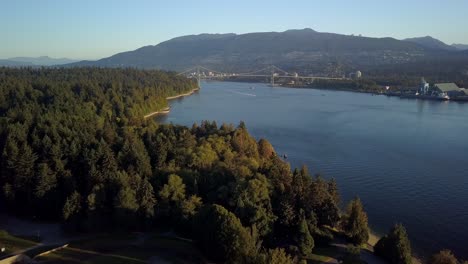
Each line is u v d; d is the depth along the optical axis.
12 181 113.88
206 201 111.00
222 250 86.88
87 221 99.88
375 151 198.75
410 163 178.25
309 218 103.69
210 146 141.00
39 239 97.06
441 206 132.75
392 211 128.62
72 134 131.75
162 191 106.50
